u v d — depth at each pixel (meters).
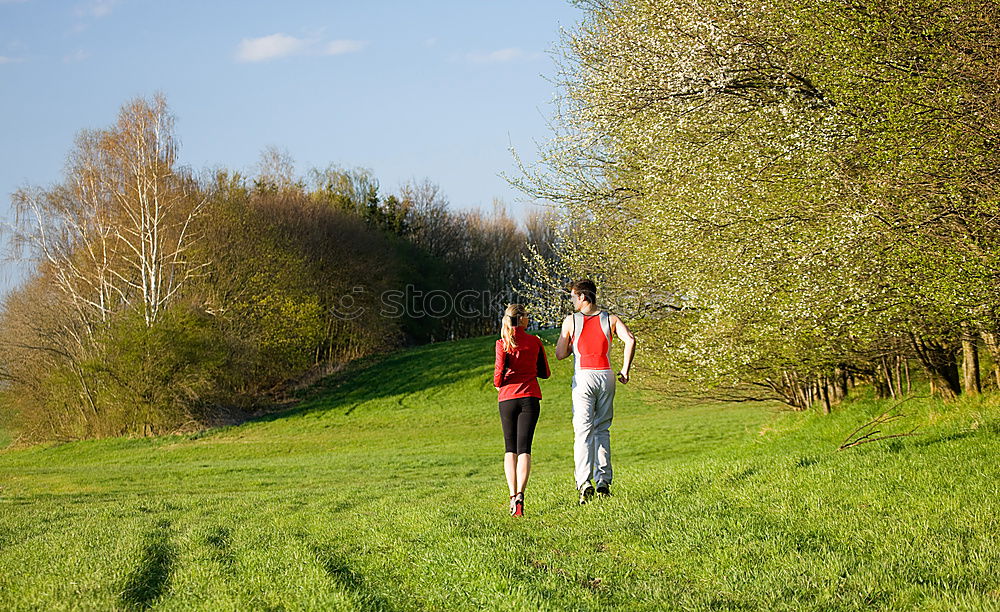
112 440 37.94
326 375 53.88
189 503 12.80
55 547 7.05
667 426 33.28
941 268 9.07
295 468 24.20
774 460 9.33
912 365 14.60
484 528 6.64
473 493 10.95
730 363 12.18
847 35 9.90
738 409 38.38
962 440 9.03
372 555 5.91
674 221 12.17
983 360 14.34
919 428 10.80
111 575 5.34
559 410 40.88
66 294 39.34
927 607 4.23
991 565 4.81
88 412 39.25
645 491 8.16
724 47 11.50
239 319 44.97
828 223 9.98
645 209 14.66
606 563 5.37
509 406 7.99
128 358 38.16
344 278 59.09
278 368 48.44
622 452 25.91
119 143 39.00
